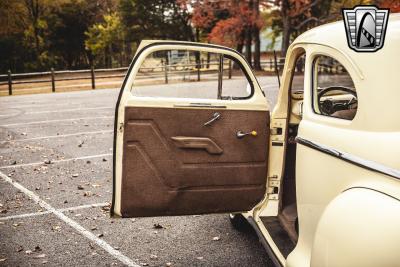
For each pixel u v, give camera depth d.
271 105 12.54
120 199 3.35
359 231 2.17
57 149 8.78
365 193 2.28
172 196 3.46
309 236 2.93
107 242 4.51
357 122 2.49
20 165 7.59
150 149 3.36
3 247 4.39
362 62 2.48
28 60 45.19
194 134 3.46
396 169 2.20
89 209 5.46
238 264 3.98
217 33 31.28
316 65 3.06
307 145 2.89
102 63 57.03
